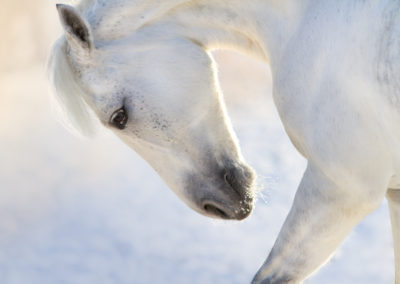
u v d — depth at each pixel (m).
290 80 7.53
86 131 7.97
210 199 8.20
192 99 8.03
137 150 8.38
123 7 7.91
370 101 6.88
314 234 7.65
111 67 7.86
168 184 8.48
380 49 6.70
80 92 7.93
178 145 8.15
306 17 7.44
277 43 7.82
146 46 7.96
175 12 8.16
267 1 7.85
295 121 7.59
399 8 6.63
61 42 7.98
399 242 8.10
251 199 8.29
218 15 8.21
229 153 8.26
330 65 7.09
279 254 7.89
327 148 7.25
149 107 7.94
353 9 6.97
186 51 8.10
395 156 7.14
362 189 7.33
